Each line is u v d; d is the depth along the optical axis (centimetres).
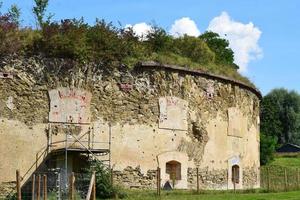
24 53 2139
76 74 2195
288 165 5075
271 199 2016
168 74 2375
